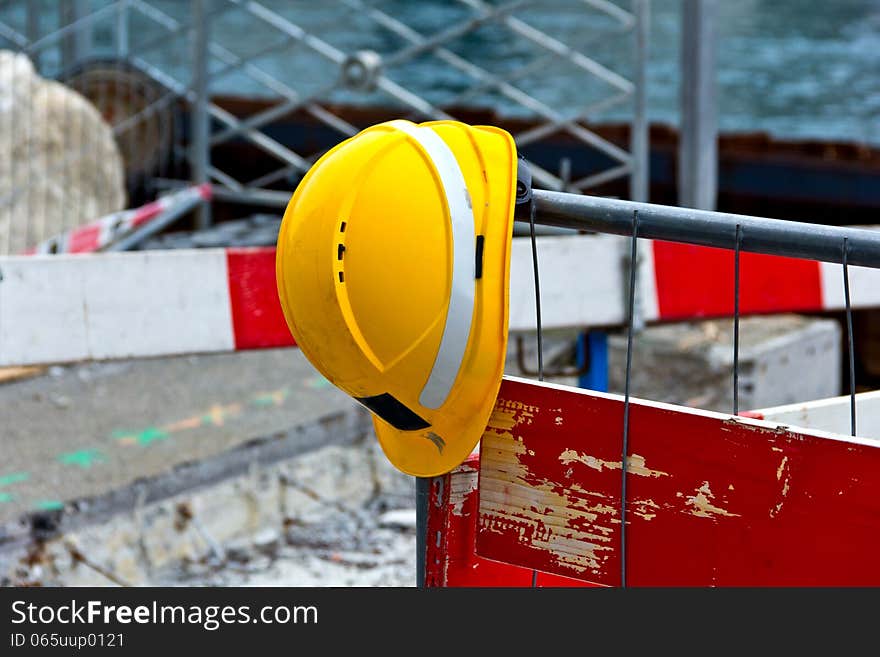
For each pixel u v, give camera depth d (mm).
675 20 34625
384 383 3869
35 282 6285
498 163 3799
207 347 6543
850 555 3334
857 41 31719
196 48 11969
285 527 7551
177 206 11430
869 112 24125
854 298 6984
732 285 6867
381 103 23703
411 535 7477
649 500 3631
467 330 3775
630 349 3686
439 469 4023
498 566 4215
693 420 3535
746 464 3469
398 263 3738
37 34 14008
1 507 6973
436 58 28422
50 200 11828
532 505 3840
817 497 3367
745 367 9312
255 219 11891
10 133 11789
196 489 7441
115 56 13625
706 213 3566
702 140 10469
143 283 6422
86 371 9258
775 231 3494
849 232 3418
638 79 10703
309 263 3842
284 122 15289
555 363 9305
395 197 3752
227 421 8250
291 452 7973
